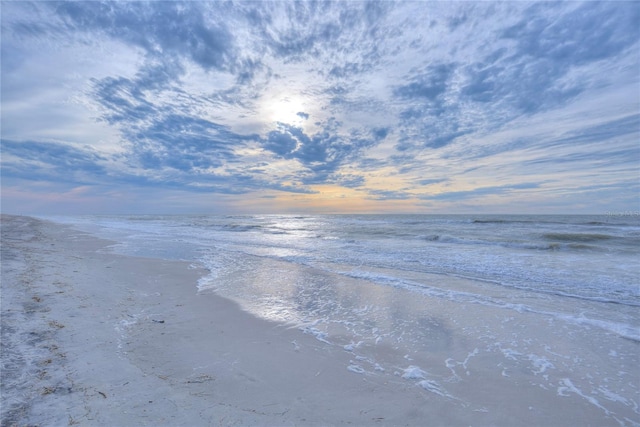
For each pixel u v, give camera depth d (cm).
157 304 650
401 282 853
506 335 515
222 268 1066
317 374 386
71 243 1653
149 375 358
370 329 543
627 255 1230
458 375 392
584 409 325
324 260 1209
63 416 268
